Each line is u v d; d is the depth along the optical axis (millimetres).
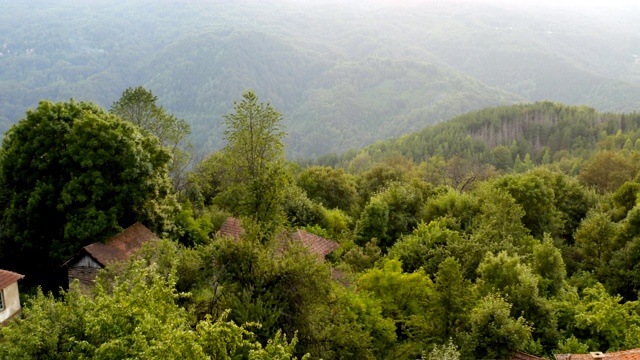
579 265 44750
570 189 60469
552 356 27047
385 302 31234
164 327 14688
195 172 60344
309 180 66625
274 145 41625
